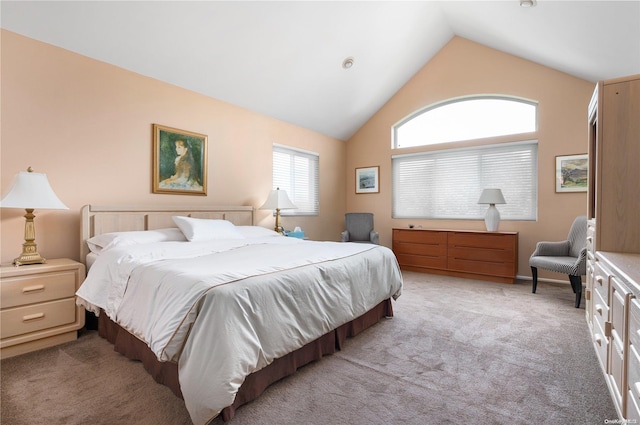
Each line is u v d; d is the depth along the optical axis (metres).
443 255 4.60
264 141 4.40
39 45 2.47
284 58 3.57
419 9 3.80
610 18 2.53
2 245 2.35
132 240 2.53
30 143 2.44
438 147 4.99
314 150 5.27
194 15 2.73
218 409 1.31
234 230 3.18
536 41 3.59
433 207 5.10
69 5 2.33
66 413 1.50
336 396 1.64
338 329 2.21
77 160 2.68
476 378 1.81
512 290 3.76
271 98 4.12
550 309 3.05
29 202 2.15
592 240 2.20
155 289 1.69
